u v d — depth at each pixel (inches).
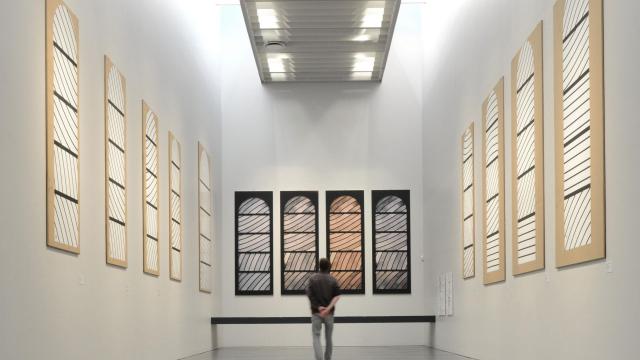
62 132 379.9
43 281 351.3
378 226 975.0
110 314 465.4
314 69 955.3
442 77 808.3
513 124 505.0
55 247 366.3
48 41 360.5
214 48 947.3
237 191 980.6
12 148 317.1
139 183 549.6
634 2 297.0
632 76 299.0
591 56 345.4
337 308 962.1
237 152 987.9
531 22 460.8
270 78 985.5
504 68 531.2
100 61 454.9
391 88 996.6
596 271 343.3
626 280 307.1
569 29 381.4
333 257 971.3
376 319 866.8
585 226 354.9
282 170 985.5
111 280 470.3
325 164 986.7
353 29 831.7
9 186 313.3
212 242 900.6
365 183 981.8
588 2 350.0
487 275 582.2
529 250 459.8
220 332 936.9
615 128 318.0
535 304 447.5
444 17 791.7
